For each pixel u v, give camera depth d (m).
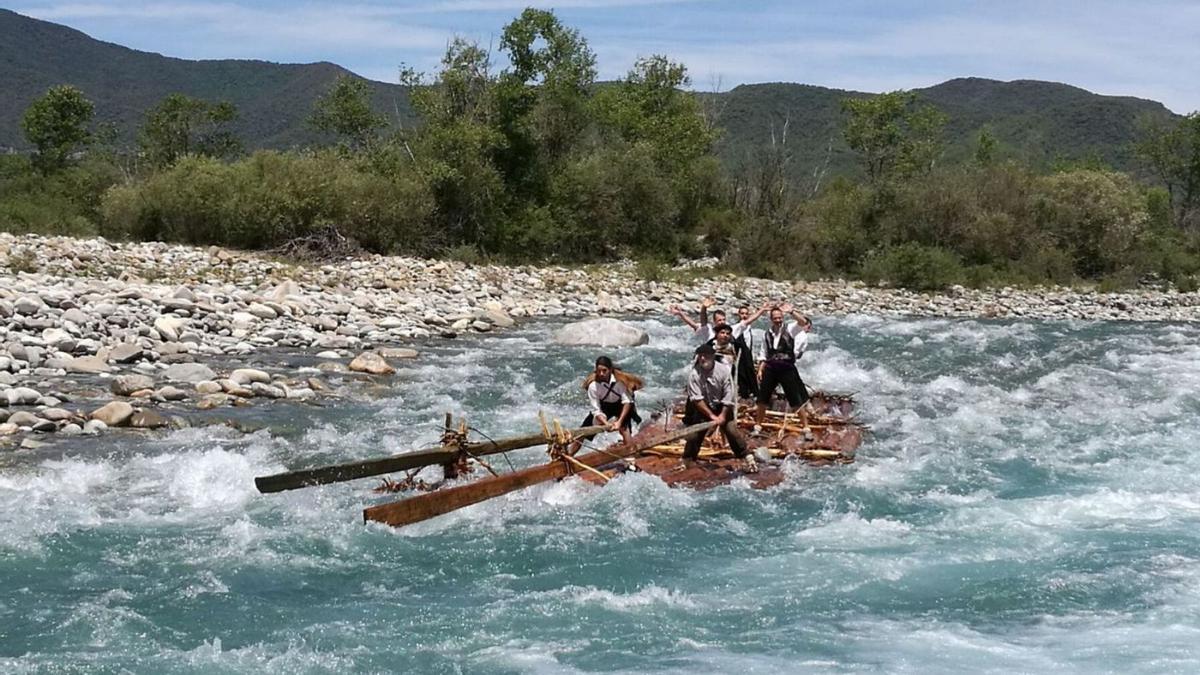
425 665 7.84
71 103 53.59
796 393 14.95
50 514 10.67
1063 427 16.30
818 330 27.34
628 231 40.47
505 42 39.84
